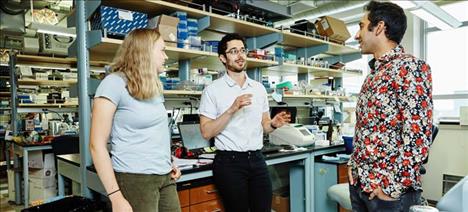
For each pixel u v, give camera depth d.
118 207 1.30
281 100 3.52
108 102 1.32
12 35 5.11
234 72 2.07
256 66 3.34
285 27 3.44
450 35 4.93
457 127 3.91
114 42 2.09
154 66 1.42
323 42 3.77
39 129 4.52
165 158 1.50
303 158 2.81
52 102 4.62
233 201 1.91
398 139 1.25
